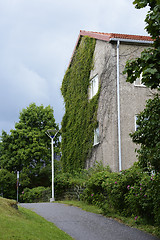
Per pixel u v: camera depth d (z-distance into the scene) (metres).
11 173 34.66
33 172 34.94
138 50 18.61
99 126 19.20
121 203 11.75
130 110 17.89
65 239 8.06
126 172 11.85
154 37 7.18
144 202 10.06
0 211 8.27
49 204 15.79
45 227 8.70
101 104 19.20
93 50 20.98
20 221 7.92
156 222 9.66
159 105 8.57
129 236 9.07
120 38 18.20
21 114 37.44
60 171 25.48
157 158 8.27
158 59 6.71
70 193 19.36
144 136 8.76
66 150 23.25
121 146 17.44
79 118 21.84
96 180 14.16
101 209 12.71
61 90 25.08
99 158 19.03
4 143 35.94
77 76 22.97
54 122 37.94
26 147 35.53
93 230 9.77
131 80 7.10
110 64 18.50
